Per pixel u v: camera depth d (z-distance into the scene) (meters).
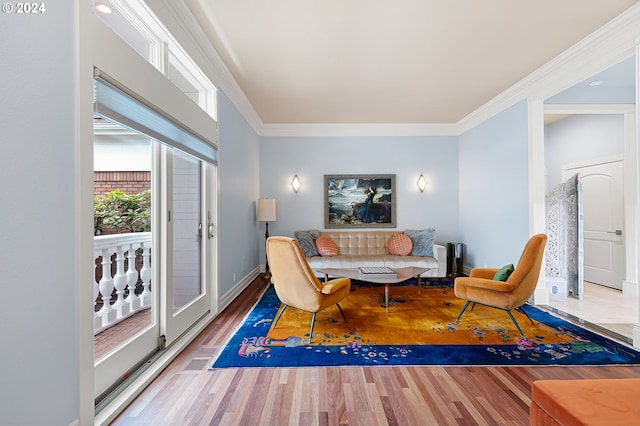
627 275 3.82
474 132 4.69
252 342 2.37
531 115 3.42
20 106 1.01
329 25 2.42
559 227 3.71
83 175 1.27
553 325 2.72
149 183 2.23
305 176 5.25
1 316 0.95
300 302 2.46
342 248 5.01
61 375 1.17
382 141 5.24
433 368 1.98
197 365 2.01
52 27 1.13
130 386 1.70
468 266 4.89
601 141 4.26
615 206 4.06
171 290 2.21
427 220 5.25
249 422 1.46
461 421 1.47
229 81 3.30
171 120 1.99
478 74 3.33
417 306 3.31
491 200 4.23
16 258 1.00
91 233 1.32
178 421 1.47
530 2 2.16
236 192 3.74
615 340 2.39
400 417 1.50
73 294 1.23
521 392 1.71
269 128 5.20
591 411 0.93
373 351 2.21
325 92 3.81
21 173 1.01
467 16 2.32
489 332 2.57
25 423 1.03
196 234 2.78
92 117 1.31
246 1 2.13
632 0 2.15
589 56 2.66
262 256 5.19
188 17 2.23
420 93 3.87
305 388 1.75
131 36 2.08
